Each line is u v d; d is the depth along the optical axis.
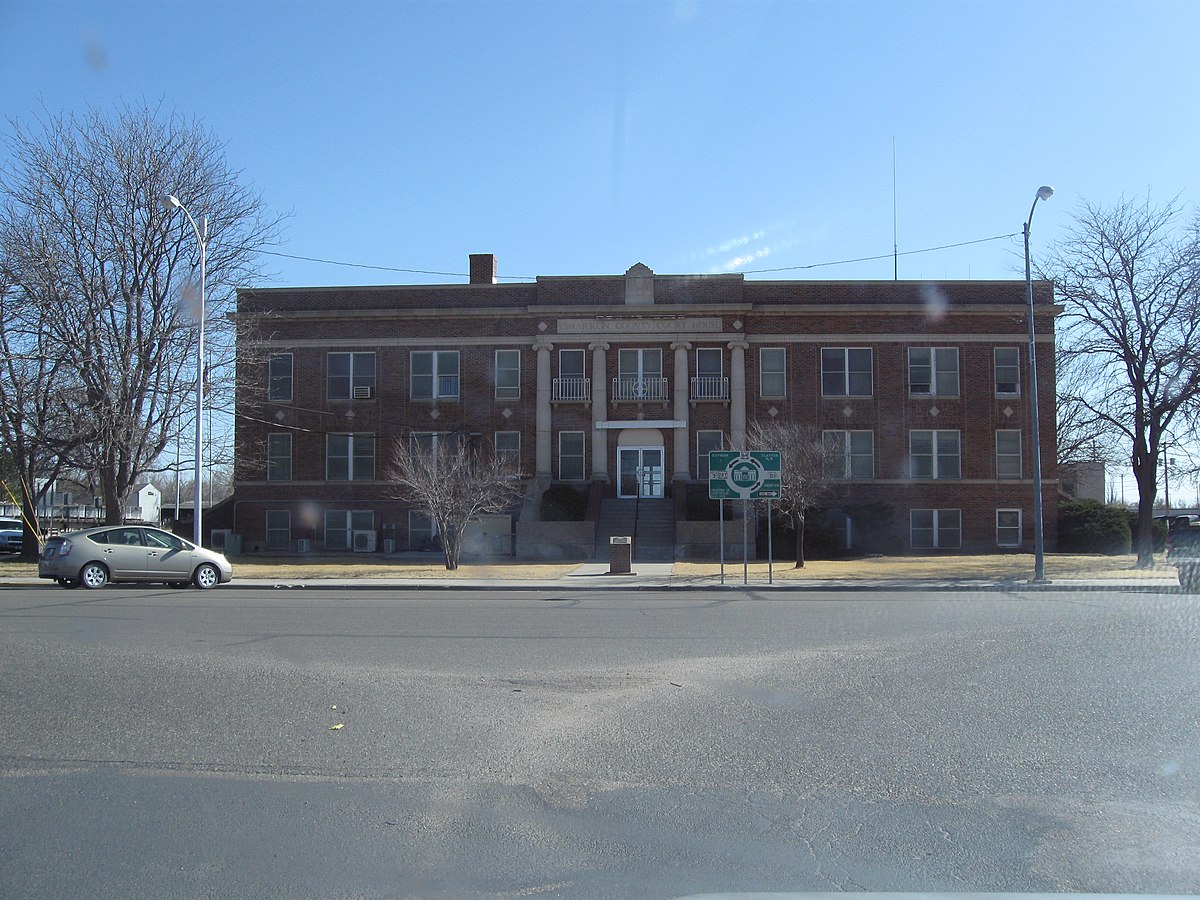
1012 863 5.22
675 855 5.32
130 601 19.22
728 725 8.18
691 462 39.16
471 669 10.74
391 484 39.47
